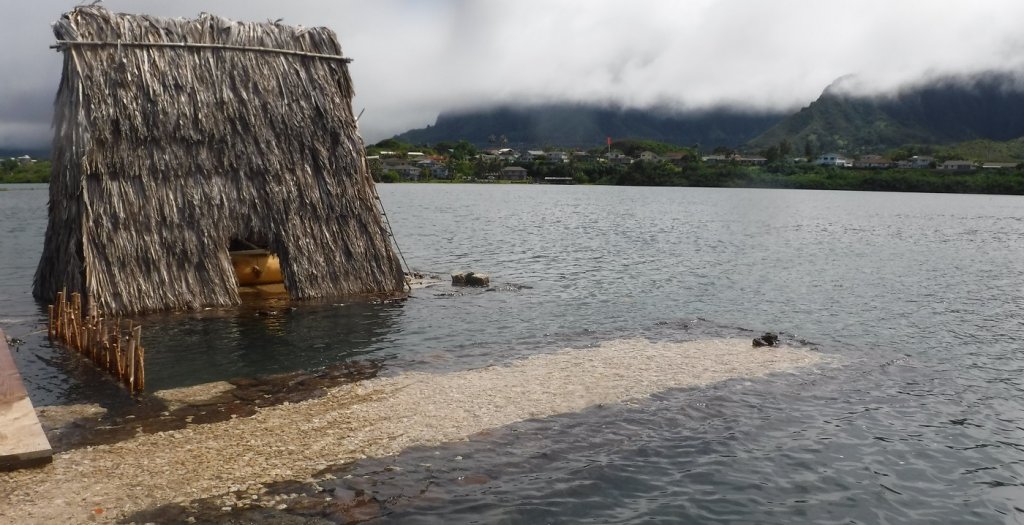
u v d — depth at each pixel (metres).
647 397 16.42
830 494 12.17
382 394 16.34
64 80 22.75
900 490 12.41
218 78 24.23
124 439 13.41
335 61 27.02
